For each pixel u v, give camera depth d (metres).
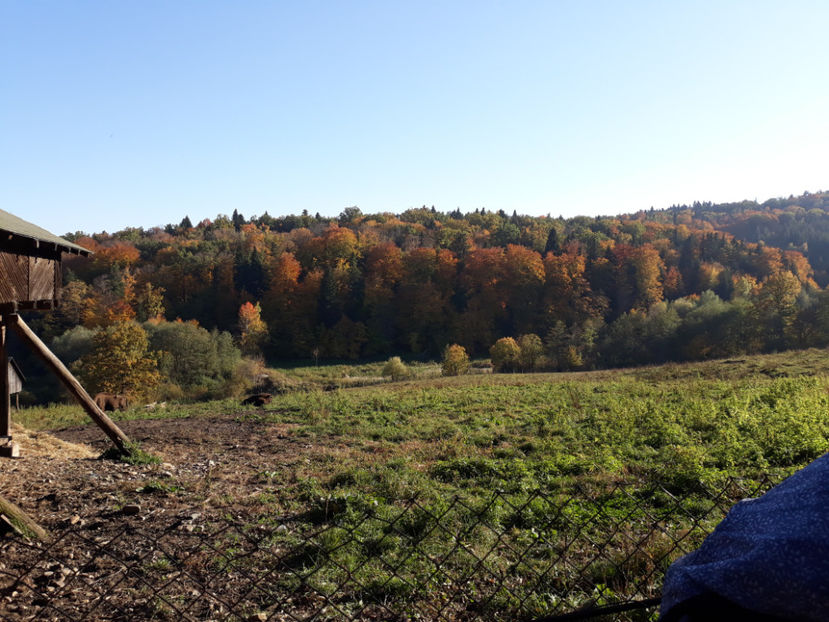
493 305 95.31
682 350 69.19
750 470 8.12
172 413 22.03
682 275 111.44
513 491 8.08
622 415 13.54
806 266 115.50
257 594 4.67
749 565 1.26
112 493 8.06
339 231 116.12
